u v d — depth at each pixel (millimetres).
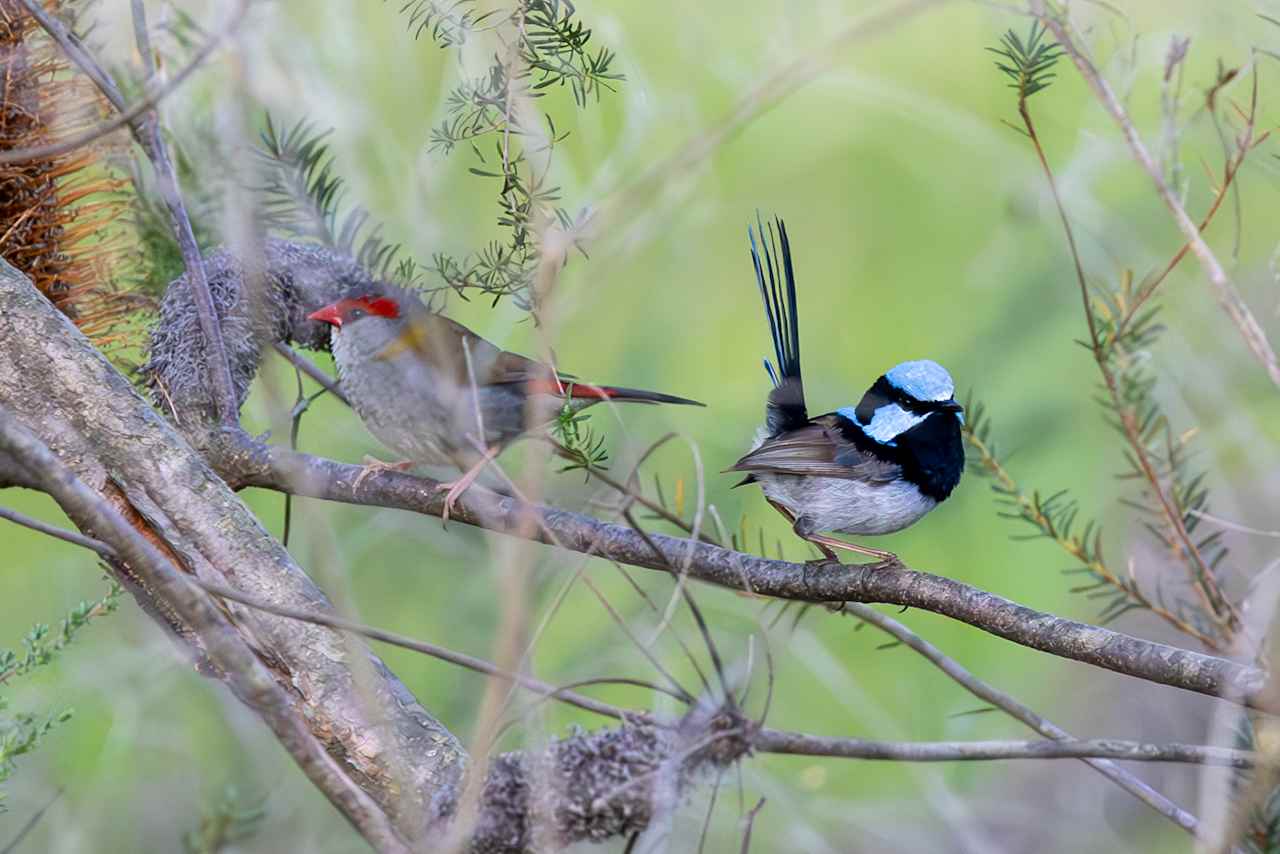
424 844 5934
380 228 10289
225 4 7289
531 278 7797
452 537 13703
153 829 11852
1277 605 6512
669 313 14781
